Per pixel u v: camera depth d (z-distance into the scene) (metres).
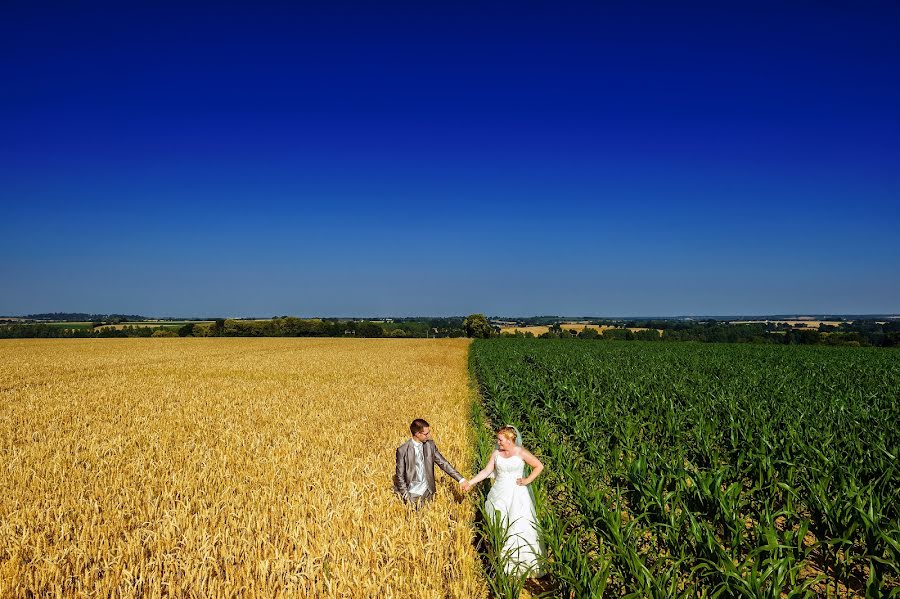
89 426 16.16
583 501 8.36
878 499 7.73
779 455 10.99
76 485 9.66
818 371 29.94
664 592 5.73
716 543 6.56
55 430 15.38
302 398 22.81
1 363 40.69
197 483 9.77
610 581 6.55
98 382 28.25
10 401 21.39
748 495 9.05
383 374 33.94
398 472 8.73
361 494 8.74
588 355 44.81
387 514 7.94
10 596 5.86
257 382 29.03
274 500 8.79
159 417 17.77
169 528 7.21
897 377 25.94
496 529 6.94
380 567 6.54
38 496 9.15
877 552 6.93
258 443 13.46
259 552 6.68
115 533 7.50
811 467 9.09
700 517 8.12
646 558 6.98
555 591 6.48
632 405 17.80
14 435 14.62
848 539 7.07
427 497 8.60
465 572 6.39
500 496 7.57
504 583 6.14
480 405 21.58
